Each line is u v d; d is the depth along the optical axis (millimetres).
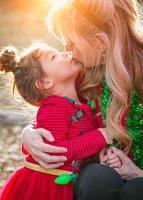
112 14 3057
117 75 3029
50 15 3152
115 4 3076
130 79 3051
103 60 3109
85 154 2994
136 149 3090
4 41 9594
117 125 3016
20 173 3080
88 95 3199
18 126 6004
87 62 3104
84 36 3082
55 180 3010
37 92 3133
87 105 3121
